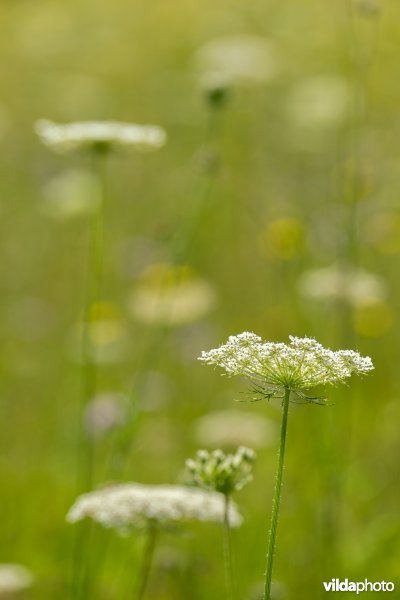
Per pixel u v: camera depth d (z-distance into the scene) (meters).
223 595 7.62
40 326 13.82
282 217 15.21
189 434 10.48
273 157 17.52
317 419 9.06
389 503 8.81
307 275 10.41
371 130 16.89
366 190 9.33
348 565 7.81
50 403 11.99
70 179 13.29
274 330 12.22
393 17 23.22
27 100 21.59
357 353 3.62
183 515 5.56
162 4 27.61
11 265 15.88
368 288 10.16
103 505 5.65
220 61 17.22
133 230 17.00
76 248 16.20
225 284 14.32
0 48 24.56
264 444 9.53
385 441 10.00
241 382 11.38
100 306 12.65
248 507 9.05
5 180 17.64
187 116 19.55
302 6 25.33
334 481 7.87
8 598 7.18
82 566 7.39
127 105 21.41
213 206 15.56
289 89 20.45
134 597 7.36
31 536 8.89
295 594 7.70
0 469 10.27
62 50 24.38
